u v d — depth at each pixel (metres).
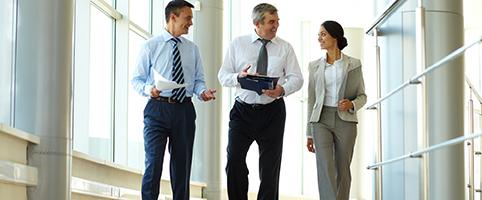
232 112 5.59
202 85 5.48
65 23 4.60
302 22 14.13
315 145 5.58
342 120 5.54
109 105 7.51
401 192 5.04
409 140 5.04
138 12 8.26
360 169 14.61
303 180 13.80
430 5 4.87
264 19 5.48
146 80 5.42
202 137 8.50
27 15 4.55
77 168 5.34
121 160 7.51
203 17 8.55
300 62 14.02
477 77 15.04
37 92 4.50
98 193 5.44
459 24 4.90
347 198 5.60
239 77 5.28
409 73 5.08
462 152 4.82
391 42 5.17
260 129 5.55
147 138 5.28
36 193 4.40
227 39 12.10
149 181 5.23
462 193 4.81
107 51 7.45
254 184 12.80
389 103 5.14
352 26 14.68
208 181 8.51
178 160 5.37
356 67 5.60
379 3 5.55
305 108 13.97
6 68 4.68
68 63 4.61
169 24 5.43
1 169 3.81
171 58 5.38
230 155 5.59
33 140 4.39
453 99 4.81
